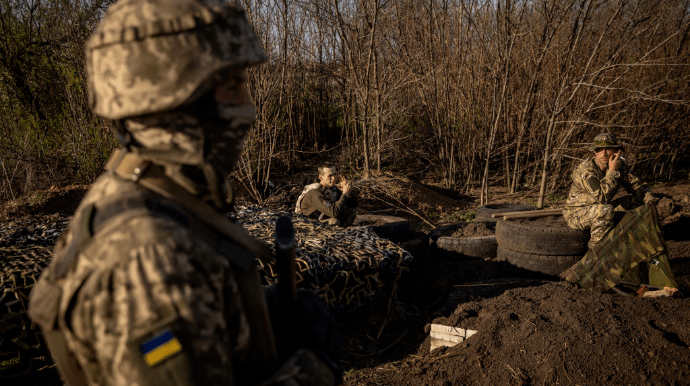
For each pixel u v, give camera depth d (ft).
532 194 30.09
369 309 13.41
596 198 14.14
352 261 10.87
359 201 27.50
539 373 9.43
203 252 2.22
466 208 27.91
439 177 33.99
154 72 2.28
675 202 22.93
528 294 12.11
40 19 28.60
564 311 10.84
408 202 27.55
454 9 30.35
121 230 2.10
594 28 27.81
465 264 17.24
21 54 27.53
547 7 26.32
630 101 28.53
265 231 12.81
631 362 9.21
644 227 13.25
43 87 28.17
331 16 31.01
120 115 2.32
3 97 27.58
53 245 11.04
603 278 13.74
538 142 28.91
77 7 27.37
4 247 10.65
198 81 2.30
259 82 25.00
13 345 8.09
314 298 3.51
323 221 16.16
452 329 11.28
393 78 31.37
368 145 32.09
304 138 37.42
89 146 25.13
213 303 2.15
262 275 9.59
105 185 2.43
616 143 14.19
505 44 26.35
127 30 2.29
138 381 1.96
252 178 25.70
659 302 10.98
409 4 30.50
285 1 26.78
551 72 28.63
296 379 2.60
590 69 27.63
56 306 2.22
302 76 35.86
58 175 25.20
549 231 15.31
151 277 2.01
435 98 30.81
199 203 2.47
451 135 32.01
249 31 2.64
